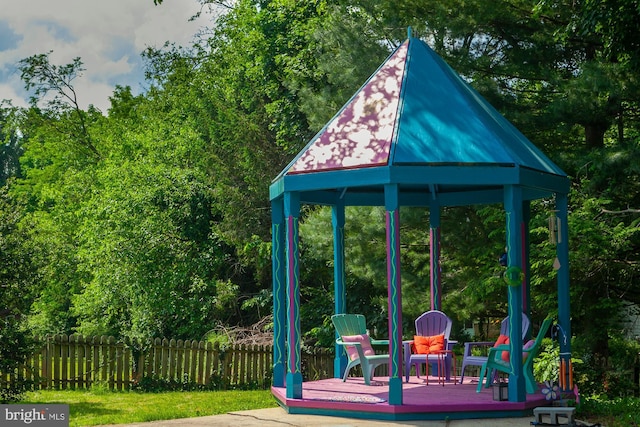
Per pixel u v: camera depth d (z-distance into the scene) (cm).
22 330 1298
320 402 1051
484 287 1569
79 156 3975
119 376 1625
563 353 1162
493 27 1630
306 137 2531
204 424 980
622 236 1391
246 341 2181
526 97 1684
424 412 1004
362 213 1756
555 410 952
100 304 2573
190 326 2422
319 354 1864
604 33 1449
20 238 1278
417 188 1412
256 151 2575
